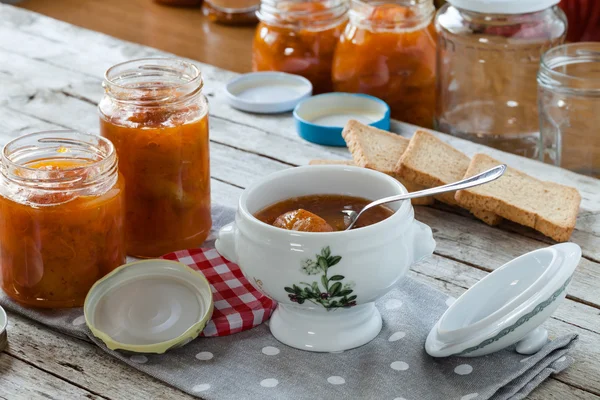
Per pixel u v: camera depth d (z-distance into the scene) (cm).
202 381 82
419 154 120
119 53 170
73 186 91
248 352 87
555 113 141
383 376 83
